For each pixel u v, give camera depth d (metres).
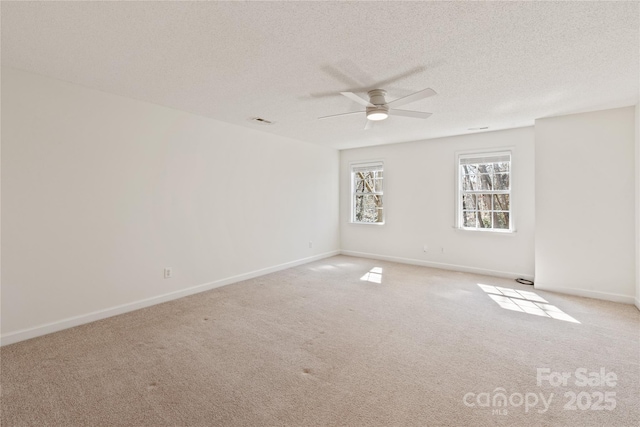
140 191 3.41
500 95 3.18
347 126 4.52
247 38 2.07
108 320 3.09
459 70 2.57
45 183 2.75
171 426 1.66
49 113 2.75
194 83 2.87
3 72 2.51
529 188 4.53
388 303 3.60
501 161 4.77
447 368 2.22
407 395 1.92
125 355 2.40
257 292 4.02
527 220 4.56
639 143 3.35
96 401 1.86
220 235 4.27
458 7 1.73
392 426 1.66
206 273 4.11
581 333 2.79
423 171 5.53
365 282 4.49
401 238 5.84
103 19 1.85
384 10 1.75
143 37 2.06
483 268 4.96
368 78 2.73
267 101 3.38
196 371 2.19
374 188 6.29
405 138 5.38
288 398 1.90
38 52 2.28
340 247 6.71
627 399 1.87
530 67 2.52
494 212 4.90
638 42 2.12
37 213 2.71
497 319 3.11
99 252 3.10
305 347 2.54
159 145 3.57
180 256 3.81
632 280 3.57
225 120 4.21
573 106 3.54
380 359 2.35
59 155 2.82
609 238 3.68
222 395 1.92
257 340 2.67
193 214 3.94
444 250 5.34
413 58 2.36
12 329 2.59
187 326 2.96
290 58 2.35
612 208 3.65
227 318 3.16
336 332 2.82
